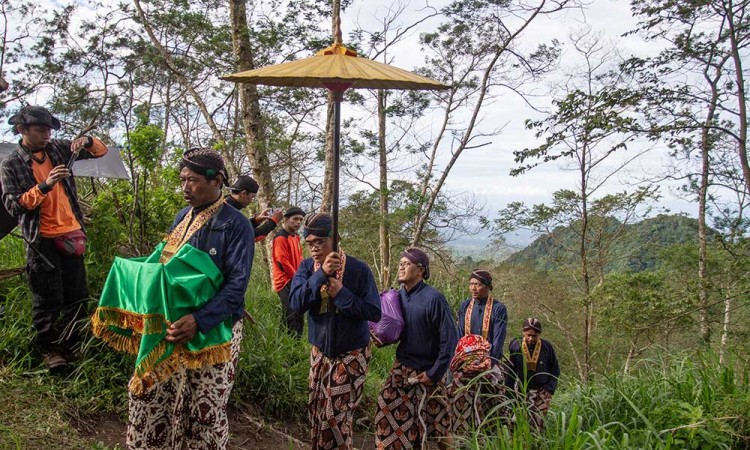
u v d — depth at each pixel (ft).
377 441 16.70
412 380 16.30
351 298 14.07
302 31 45.62
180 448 11.14
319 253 14.64
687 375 18.08
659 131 38.50
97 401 15.52
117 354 16.66
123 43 54.60
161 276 10.46
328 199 41.01
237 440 17.60
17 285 17.35
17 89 66.49
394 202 60.70
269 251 34.47
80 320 16.24
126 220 19.75
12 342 15.71
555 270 76.79
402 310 16.56
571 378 22.94
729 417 15.87
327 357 14.71
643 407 17.47
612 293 48.96
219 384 11.20
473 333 20.88
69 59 64.64
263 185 35.83
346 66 12.09
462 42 61.72
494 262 79.51
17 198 14.61
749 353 19.92
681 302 42.57
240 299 11.13
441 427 16.78
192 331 10.51
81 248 15.83
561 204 64.64
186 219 11.80
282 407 19.81
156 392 11.07
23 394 14.56
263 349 20.59
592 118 38.40
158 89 68.08
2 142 19.13
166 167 21.27
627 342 50.42
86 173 19.10
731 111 42.14
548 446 14.21
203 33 50.60
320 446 14.79
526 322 20.63
